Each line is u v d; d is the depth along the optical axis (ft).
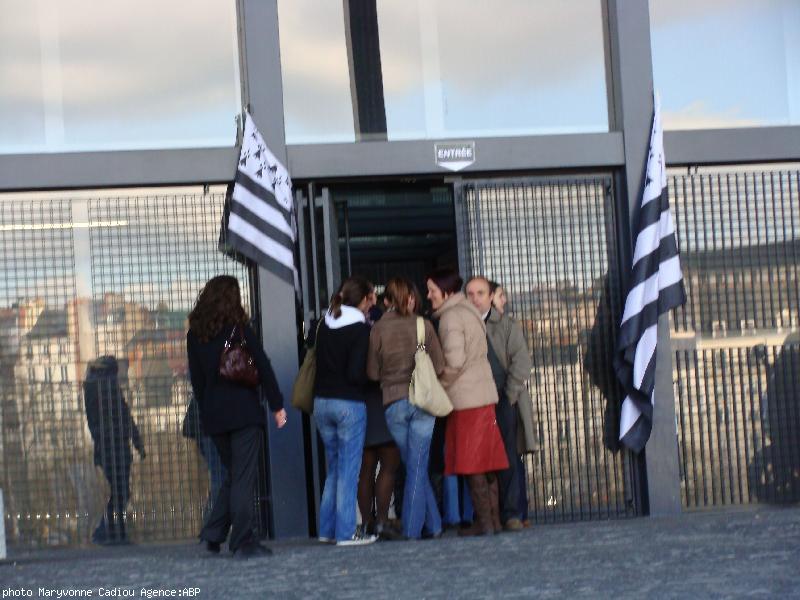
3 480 32.71
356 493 30.83
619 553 27.17
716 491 35.04
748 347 35.24
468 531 31.63
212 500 33.27
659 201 34.40
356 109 34.63
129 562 29.48
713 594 21.75
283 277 33.30
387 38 34.99
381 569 26.25
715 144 35.12
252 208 33.22
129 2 34.12
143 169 33.27
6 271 33.06
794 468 35.22
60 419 33.01
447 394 31.09
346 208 36.09
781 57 36.11
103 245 33.40
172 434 33.32
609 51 35.55
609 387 34.94
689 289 35.14
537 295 34.91
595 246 35.14
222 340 28.48
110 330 33.27
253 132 33.55
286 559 28.40
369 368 31.07
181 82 34.06
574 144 34.76
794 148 35.47
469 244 34.73
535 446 33.01
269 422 33.32
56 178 32.94
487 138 34.50
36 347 33.01
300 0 34.60
